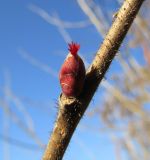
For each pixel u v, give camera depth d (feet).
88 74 0.16
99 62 0.16
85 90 0.16
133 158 0.53
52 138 0.15
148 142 0.55
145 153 0.54
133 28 0.55
